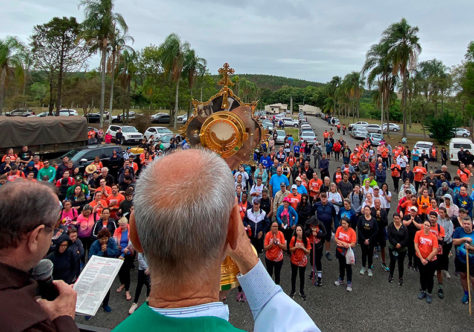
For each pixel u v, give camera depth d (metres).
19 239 1.00
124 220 7.32
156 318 0.82
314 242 7.96
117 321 6.61
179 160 0.96
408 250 8.97
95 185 11.84
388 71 43.19
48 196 1.10
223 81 5.15
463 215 7.35
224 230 0.89
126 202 8.95
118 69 42.22
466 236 7.26
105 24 32.41
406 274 8.71
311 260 9.09
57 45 32.41
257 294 0.98
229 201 0.91
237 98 5.11
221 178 0.93
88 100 41.72
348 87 65.62
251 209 9.04
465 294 7.37
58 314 1.05
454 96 43.53
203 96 48.66
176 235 0.81
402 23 39.06
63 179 11.45
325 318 6.79
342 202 10.51
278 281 7.73
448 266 8.83
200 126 5.09
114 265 3.95
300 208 9.87
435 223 7.76
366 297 7.60
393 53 39.78
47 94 43.44
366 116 93.38
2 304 0.85
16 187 1.07
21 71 36.12
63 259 6.02
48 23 31.81
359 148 21.17
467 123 55.44
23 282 0.96
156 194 0.86
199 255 0.83
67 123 19.77
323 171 16.61
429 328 6.50
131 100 53.84
